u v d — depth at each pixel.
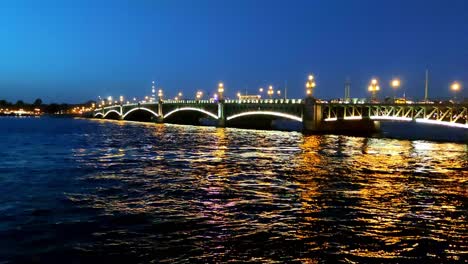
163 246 24.00
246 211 31.02
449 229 27.06
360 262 21.95
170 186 40.66
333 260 22.14
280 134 125.19
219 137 112.38
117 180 44.09
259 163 57.56
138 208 32.00
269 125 182.50
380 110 117.94
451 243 24.66
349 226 27.44
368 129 137.38
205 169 52.06
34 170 51.19
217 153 71.38
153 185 41.19
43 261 22.09
